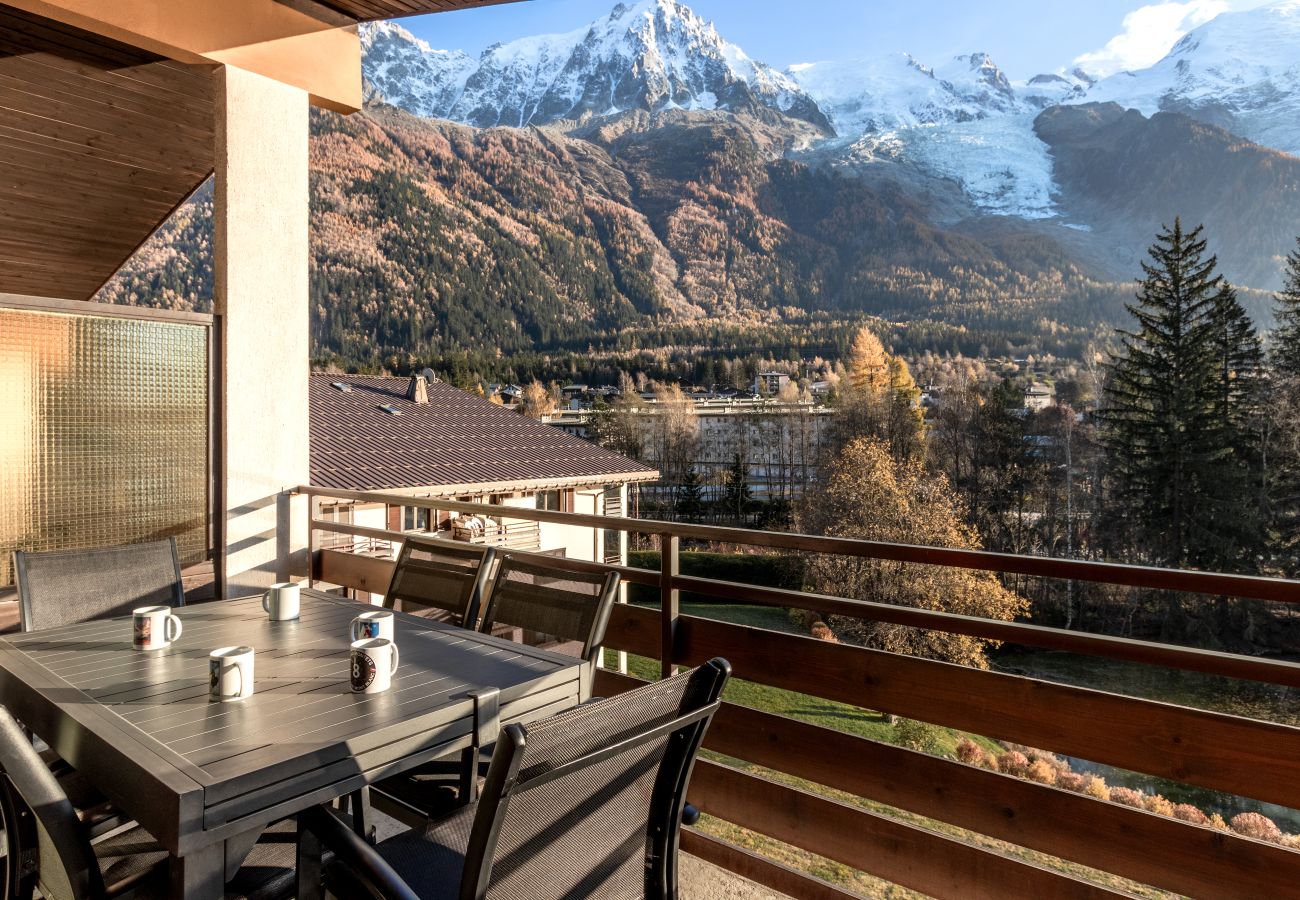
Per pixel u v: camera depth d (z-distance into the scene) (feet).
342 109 11.34
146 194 13.38
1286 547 93.91
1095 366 112.57
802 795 6.50
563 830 3.53
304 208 10.80
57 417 8.74
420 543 7.57
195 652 5.56
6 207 12.78
